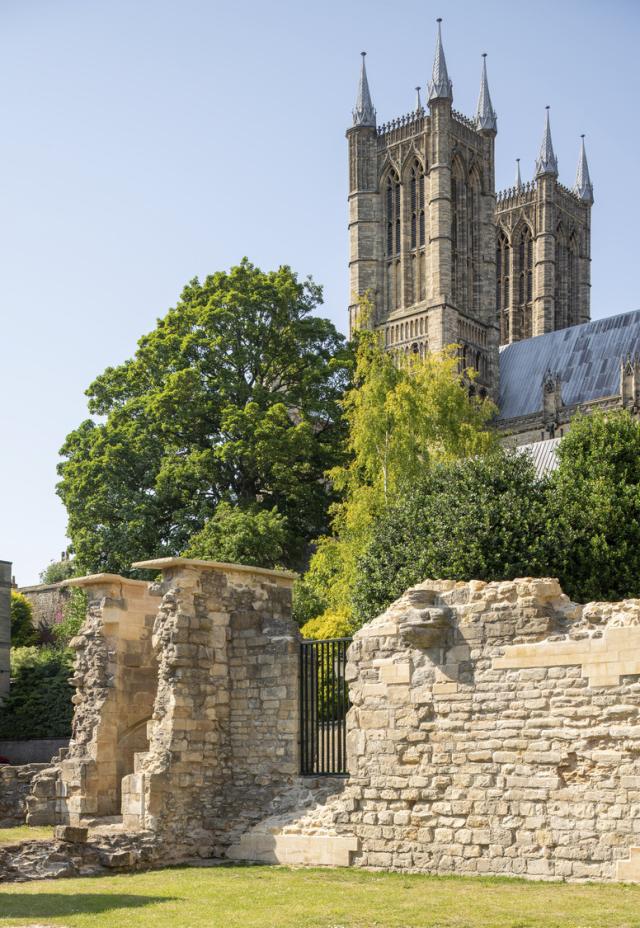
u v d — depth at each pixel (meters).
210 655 31.78
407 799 26.48
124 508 73.06
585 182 180.62
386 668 27.42
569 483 45.34
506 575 39.41
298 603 58.34
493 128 155.50
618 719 23.34
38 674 63.66
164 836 29.50
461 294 149.38
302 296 84.19
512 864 24.42
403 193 149.38
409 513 44.31
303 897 22.03
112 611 35.22
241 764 31.47
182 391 74.81
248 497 77.38
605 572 41.59
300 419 84.88
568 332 148.62
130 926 19.06
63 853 27.22
